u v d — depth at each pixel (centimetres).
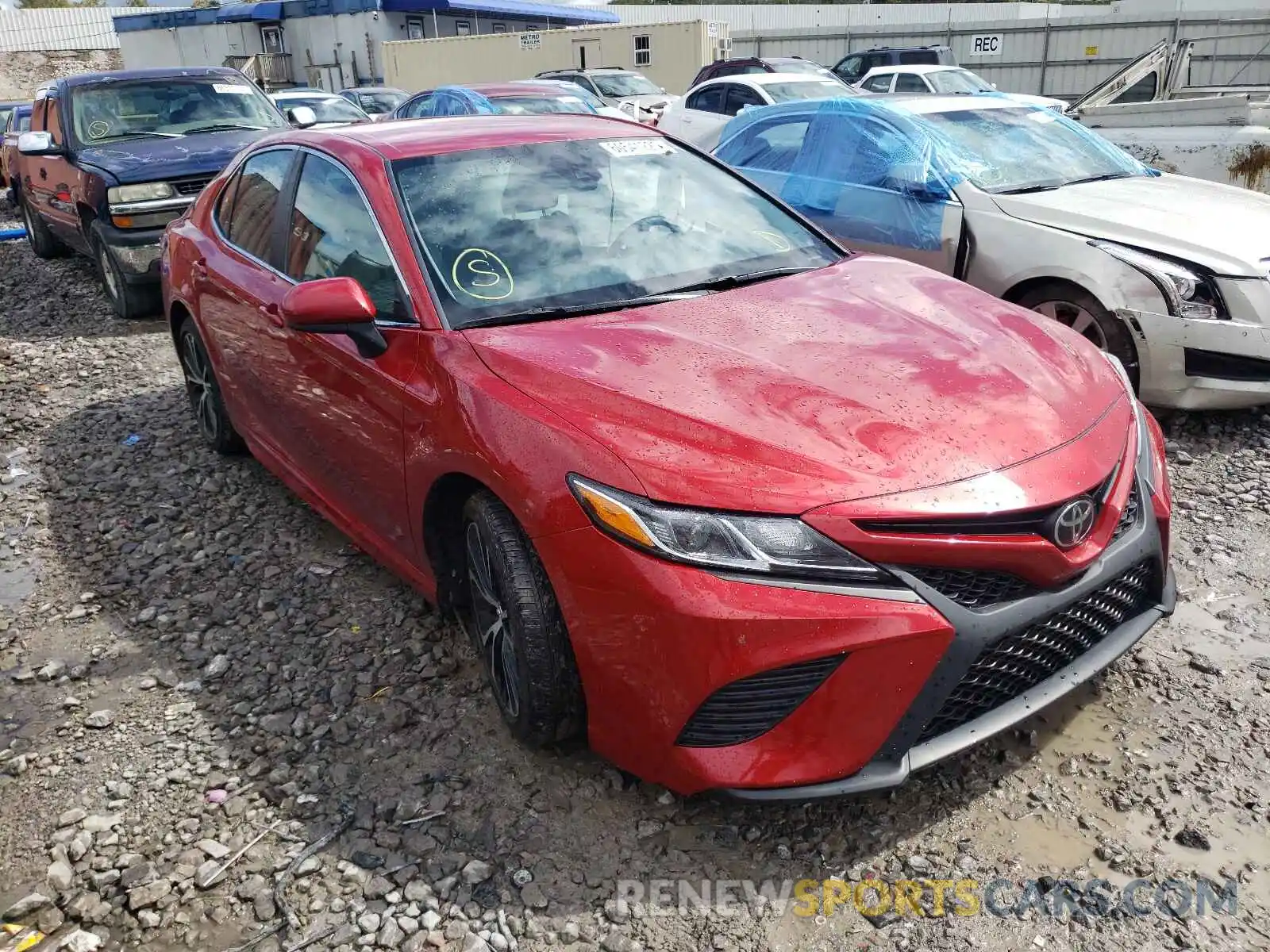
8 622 364
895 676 217
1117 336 473
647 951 217
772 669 214
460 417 265
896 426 236
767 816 252
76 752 290
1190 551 375
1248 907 220
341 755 282
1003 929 218
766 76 1245
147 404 587
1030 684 243
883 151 588
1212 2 2309
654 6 4025
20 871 250
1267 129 796
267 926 229
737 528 218
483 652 285
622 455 230
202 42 2969
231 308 408
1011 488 225
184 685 319
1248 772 258
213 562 397
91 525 439
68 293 866
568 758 275
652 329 283
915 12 3919
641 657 225
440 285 302
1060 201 520
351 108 1636
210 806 265
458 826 253
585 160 363
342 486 352
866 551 216
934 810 251
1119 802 250
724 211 364
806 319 291
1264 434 472
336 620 350
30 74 3534
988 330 289
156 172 734
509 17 3050
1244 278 445
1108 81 1109
